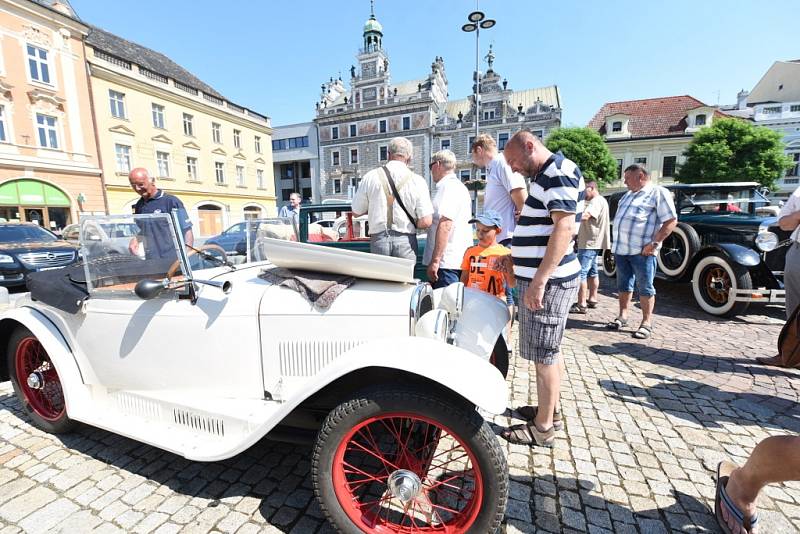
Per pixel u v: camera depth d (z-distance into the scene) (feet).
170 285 5.92
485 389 4.58
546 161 6.55
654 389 9.71
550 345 6.91
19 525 5.47
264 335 6.04
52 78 60.08
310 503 5.97
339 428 4.95
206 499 6.02
